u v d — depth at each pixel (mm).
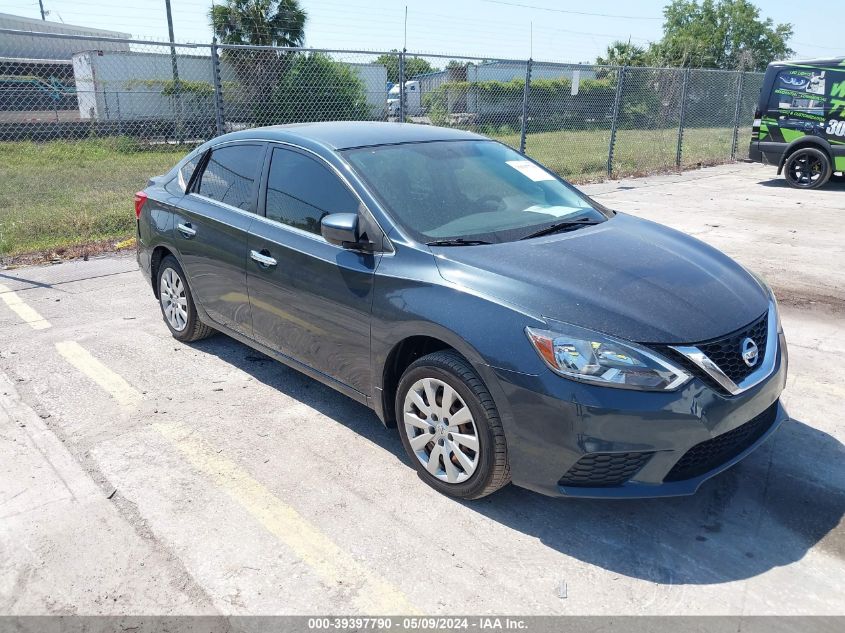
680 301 2953
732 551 2859
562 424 2699
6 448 3600
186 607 2539
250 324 4230
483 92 14812
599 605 2562
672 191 12570
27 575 2691
